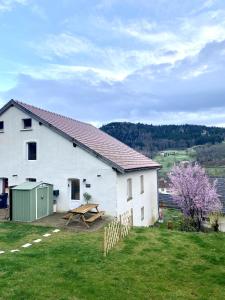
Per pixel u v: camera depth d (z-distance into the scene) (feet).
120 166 62.49
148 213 87.92
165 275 33.76
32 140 72.84
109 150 74.54
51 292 27.58
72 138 66.80
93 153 64.80
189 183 88.07
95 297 27.20
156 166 92.43
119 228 46.70
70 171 67.82
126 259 37.93
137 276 32.89
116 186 63.26
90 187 65.46
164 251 42.06
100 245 42.86
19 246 42.47
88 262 35.94
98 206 64.34
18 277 30.50
